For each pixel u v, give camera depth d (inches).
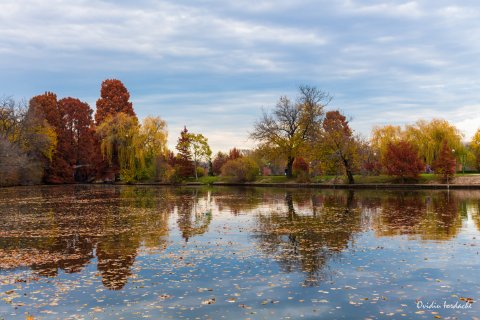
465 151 2655.0
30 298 441.4
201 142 3422.7
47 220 1071.6
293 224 956.0
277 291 456.8
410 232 815.7
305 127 2805.1
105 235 829.2
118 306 415.5
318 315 388.8
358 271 531.2
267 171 3799.2
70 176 3479.3
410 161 2273.6
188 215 1161.4
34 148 2888.8
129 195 2028.8
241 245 709.3
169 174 3206.2
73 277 520.7
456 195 1739.7
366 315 387.9
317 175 2807.6
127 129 3282.5
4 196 1969.7
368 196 1771.7
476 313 390.6
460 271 525.0
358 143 2586.1
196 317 386.3
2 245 735.1
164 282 493.4
